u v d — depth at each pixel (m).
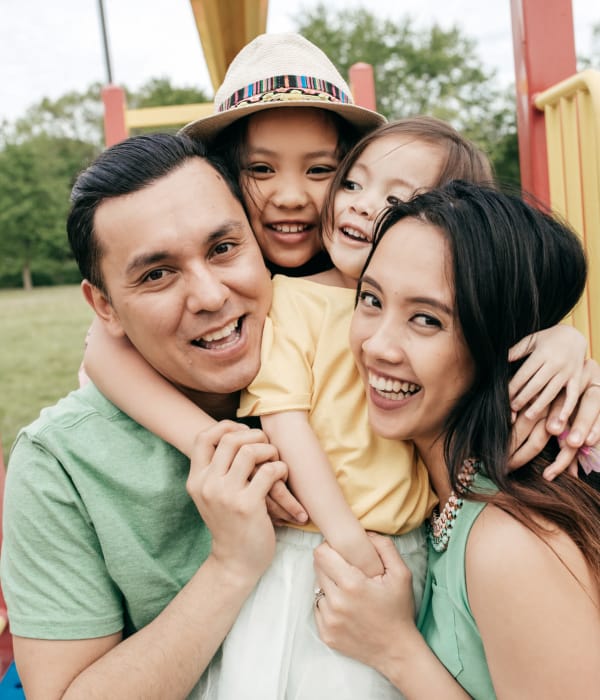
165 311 1.14
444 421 1.08
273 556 1.18
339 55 28.98
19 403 7.72
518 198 1.06
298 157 1.47
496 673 1.00
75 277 31.73
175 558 1.25
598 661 0.95
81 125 34.81
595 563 0.97
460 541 1.05
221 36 2.61
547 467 1.04
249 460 1.12
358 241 1.38
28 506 1.20
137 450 1.24
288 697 1.12
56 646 1.16
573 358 1.04
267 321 1.28
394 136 1.37
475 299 0.97
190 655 1.09
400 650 1.07
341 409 1.21
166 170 1.14
